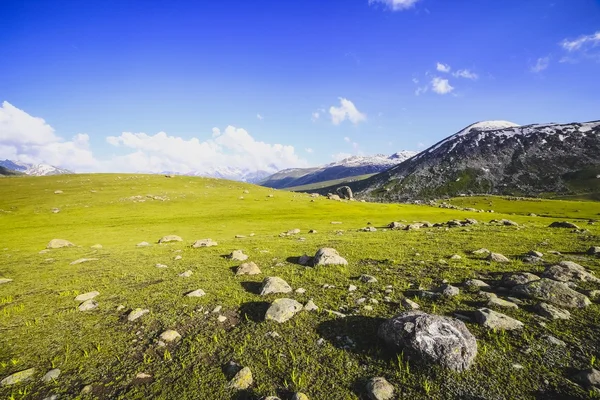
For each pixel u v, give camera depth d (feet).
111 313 39.11
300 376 24.13
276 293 41.57
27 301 45.27
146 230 175.73
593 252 55.16
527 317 29.66
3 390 24.93
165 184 410.31
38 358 29.55
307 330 30.99
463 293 37.24
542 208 400.06
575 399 19.42
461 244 71.00
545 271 41.42
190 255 75.61
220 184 448.65
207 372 25.79
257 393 22.68
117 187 374.43
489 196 628.28
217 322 34.37
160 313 37.60
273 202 336.70
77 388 24.86
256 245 87.51
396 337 25.41
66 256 83.97
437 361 23.03
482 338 26.55
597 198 561.43
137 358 28.71
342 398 21.61
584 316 29.09
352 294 39.70
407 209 337.11
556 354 23.91
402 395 21.13
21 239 144.36
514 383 21.22
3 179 408.67
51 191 344.08
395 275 47.16
